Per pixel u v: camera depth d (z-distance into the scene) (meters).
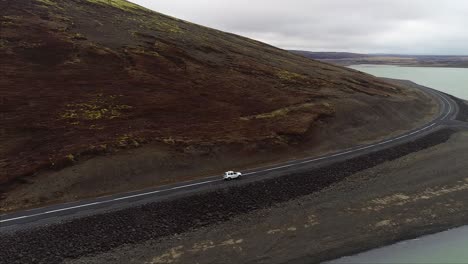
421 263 31.97
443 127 73.38
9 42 72.62
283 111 67.62
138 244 34.16
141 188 44.50
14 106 56.44
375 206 41.81
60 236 34.00
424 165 54.00
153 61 79.88
